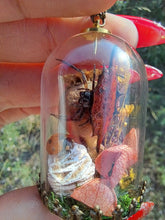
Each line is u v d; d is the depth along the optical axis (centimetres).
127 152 5
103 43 5
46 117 5
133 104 5
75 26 6
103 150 5
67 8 5
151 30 6
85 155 5
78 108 5
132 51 5
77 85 5
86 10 5
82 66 5
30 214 6
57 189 5
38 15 5
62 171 5
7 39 6
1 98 7
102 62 5
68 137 5
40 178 6
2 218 6
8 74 7
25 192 6
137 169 5
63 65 5
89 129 5
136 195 5
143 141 6
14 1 5
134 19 6
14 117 9
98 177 5
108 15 6
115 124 5
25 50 6
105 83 5
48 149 5
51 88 5
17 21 6
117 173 5
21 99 7
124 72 5
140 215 5
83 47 5
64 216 5
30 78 7
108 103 5
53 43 6
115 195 5
